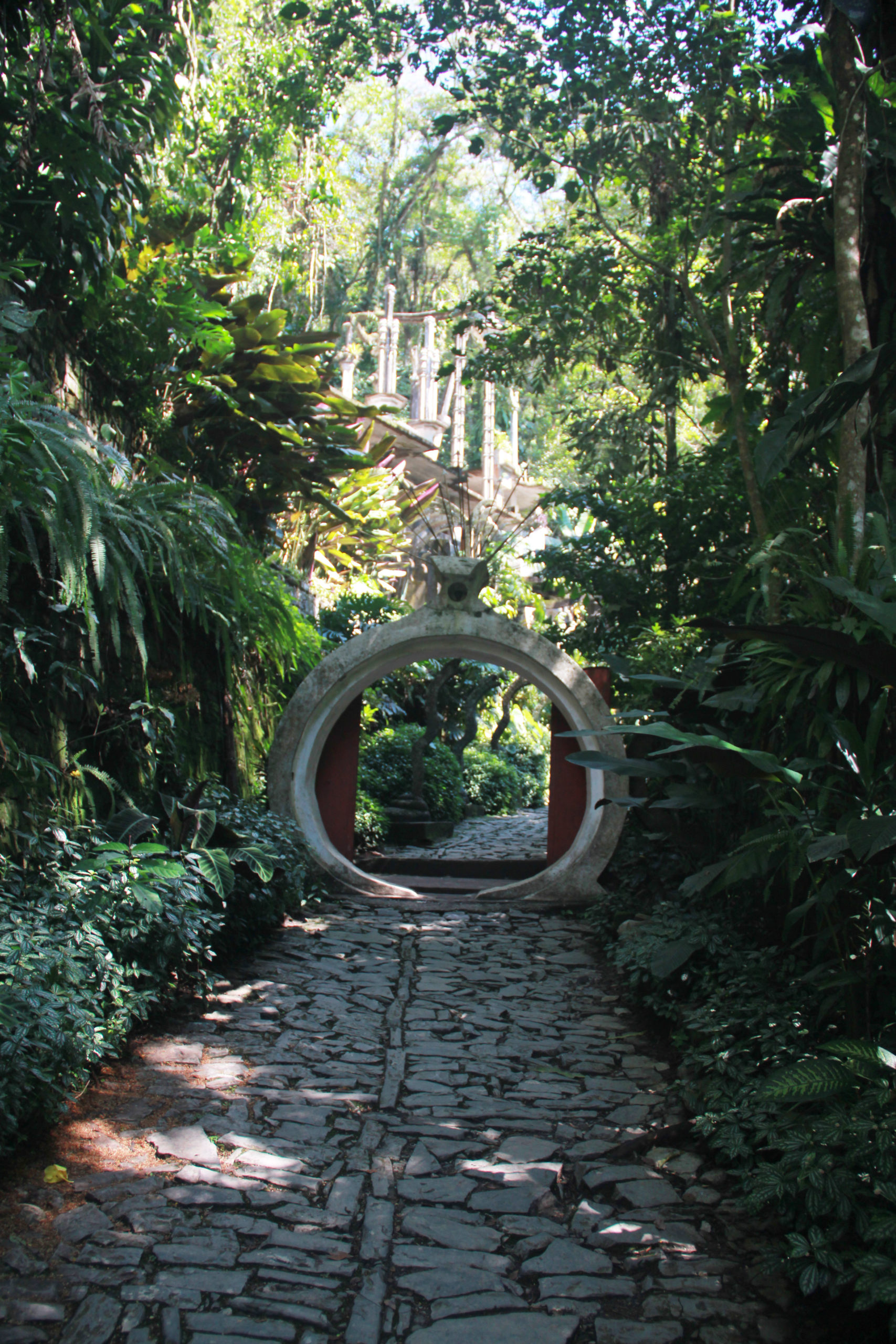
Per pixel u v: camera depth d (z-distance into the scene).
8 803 4.65
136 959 4.64
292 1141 3.70
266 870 5.96
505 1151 3.72
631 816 9.05
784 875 4.91
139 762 6.13
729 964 4.75
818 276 6.45
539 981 6.27
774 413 6.89
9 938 3.67
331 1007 5.45
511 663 9.16
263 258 12.09
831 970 3.66
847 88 4.96
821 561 4.28
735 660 5.31
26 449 4.52
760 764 3.56
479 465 27.33
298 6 8.38
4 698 4.74
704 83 7.67
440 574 9.09
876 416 4.58
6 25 5.07
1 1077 3.15
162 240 8.58
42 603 5.22
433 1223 3.15
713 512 9.70
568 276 8.97
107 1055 4.26
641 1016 5.49
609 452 12.07
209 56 9.76
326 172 12.53
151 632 6.87
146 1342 2.48
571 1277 2.88
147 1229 2.99
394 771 14.60
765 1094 2.87
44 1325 2.52
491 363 9.80
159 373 8.49
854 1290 2.70
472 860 10.41
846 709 4.02
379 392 23.20
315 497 10.90
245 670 9.73
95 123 5.33
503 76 8.17
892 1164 2.74
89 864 4.57
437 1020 5.35
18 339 5.78
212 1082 4.20
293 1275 2.81
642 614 10.71
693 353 9.48
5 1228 2.94
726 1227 3.18
